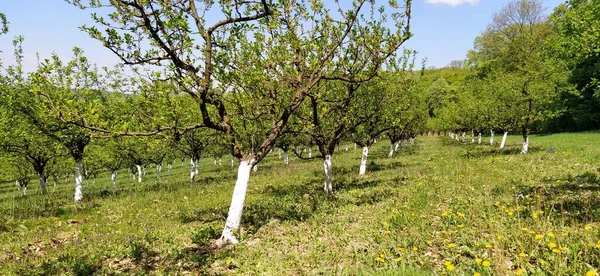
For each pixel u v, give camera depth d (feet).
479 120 124.06
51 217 46.29
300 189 59.31
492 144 138.21
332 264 22.71
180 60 26.73
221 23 28.43
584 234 22.04
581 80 135.54
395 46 33.91
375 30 34.63
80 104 26.32
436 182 50.67
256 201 50.29
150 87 27.91
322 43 33.27
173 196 59.88
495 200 35.27
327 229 30.83
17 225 41.29
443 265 20.65
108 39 24.99
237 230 29.86
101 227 39.22
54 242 33.73
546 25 188.14
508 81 92.53
